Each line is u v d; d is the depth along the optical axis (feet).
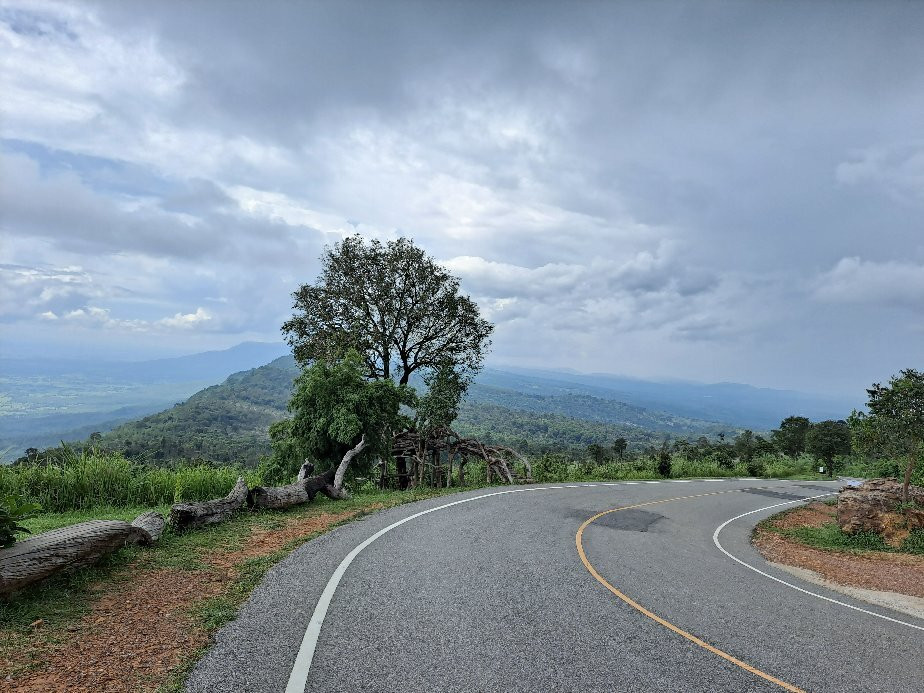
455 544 31.09
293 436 65.05
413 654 15.92
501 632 18.11
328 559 26.03
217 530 31.81
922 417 55.21
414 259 91.76
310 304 89.76
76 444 45.44
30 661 14.57
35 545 19.80
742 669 16.58
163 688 13.38
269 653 15.40
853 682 16.30
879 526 50.88
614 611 21.29
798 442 168.35
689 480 104.47
